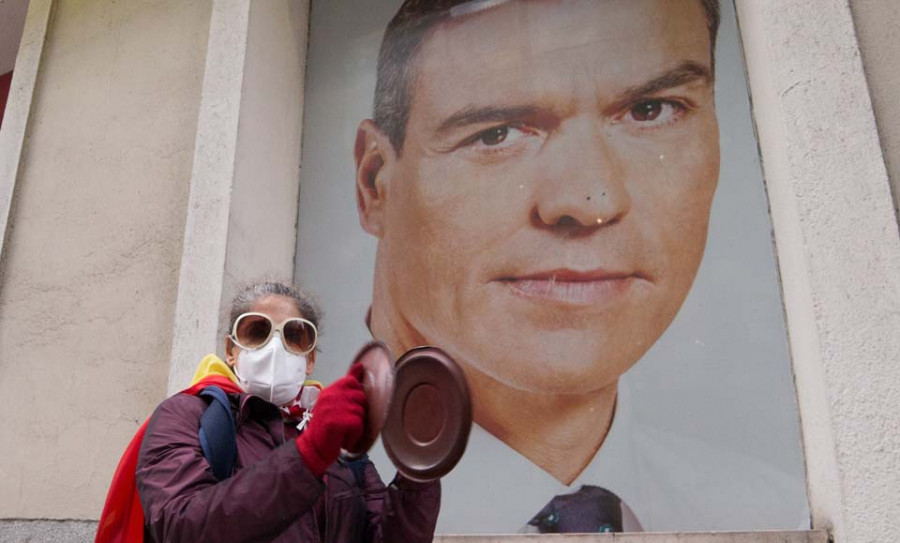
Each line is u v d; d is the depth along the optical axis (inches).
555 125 124.0
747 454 100.1
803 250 91.7
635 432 107.0
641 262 113.5
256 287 73.5
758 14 105.3
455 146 131.0
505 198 124.6
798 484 96.3
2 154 160.7
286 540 59.2
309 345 71.1
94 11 165.6
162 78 149.3
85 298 140.8
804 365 95.2
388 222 135.0
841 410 84.7
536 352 116.2
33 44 168.1
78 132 155.2
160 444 57.7
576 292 116.0
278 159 140.9
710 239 110.6
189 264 126.6
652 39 121.8
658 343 109.4
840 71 95.8
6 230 153.8
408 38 142.5
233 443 60.6
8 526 131.6
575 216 119.0
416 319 127.4
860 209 89.9
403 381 63.9
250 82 136.3
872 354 84.5
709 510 99.9
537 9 130.7
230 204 126.6
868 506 80.7
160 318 131.1
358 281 134.6
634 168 117.4
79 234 146.3
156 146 144.3
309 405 72.2
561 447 110.9
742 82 115.0
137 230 139.9
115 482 62.1
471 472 114.8
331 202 141.9
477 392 118.6
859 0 99.4
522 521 109.2
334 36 152.3
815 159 93.9
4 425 140.4
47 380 139.1
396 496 66.4
